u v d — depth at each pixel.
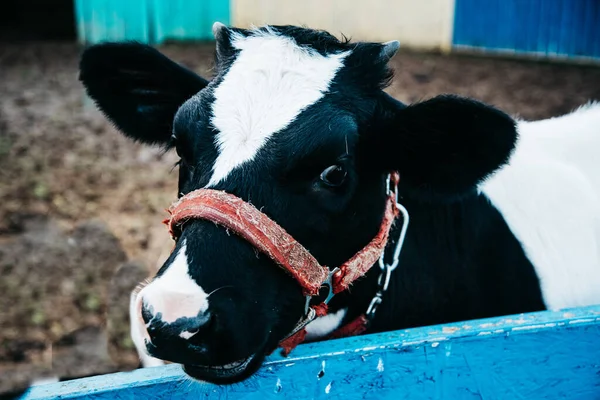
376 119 0.94
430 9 4.82
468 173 0.98
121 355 1.64
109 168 2.69
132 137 1.15
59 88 3.72
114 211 2.33
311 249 0.90
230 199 0.84
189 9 4.91
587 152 1.25
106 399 0.82
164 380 0.83
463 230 1.12
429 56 4.70
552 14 4.70
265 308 0.86
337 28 4.92
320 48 0.96
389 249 1.04
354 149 0.90
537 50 4.77
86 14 4.80
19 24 5.30
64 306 1.81
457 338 0.89
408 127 0.95
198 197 0.85
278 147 0.86
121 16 4.82
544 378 0.93
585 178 1.24
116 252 2.07
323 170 0.88
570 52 4.73
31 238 2.13
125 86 1.10
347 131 0.89
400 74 4.11
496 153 0.96
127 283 1.90
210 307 0.80
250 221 0.84
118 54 1.06
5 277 1.92
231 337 0.82
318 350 0.86
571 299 1.18
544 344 0.91
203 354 0.80
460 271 1.12
